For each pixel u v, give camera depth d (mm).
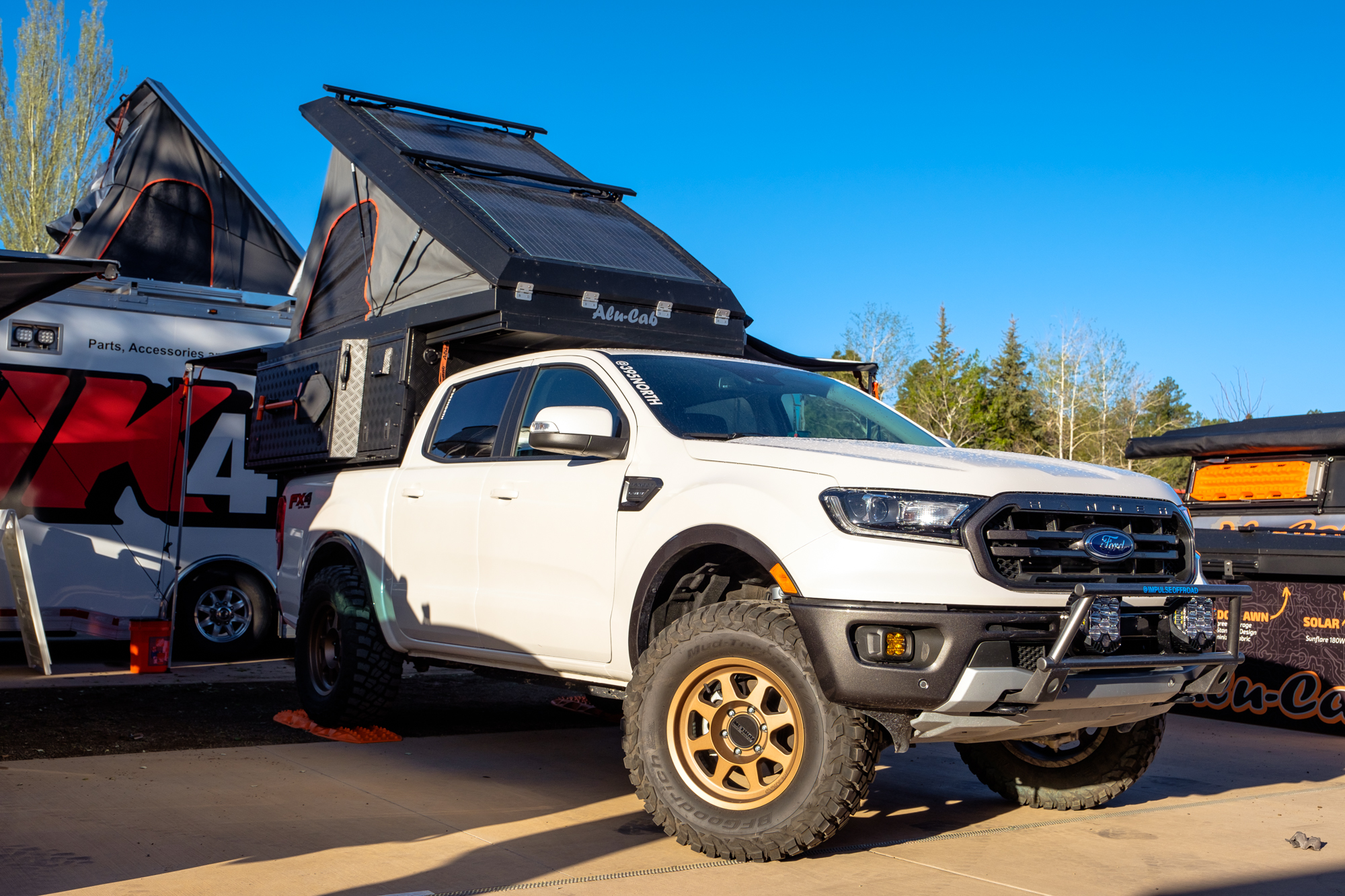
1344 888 3830
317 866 3768
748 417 5082
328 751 5965
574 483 4934
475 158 7430
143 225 14797
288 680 9164
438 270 6520
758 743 4039
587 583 4793
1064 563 3977
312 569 6898
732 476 4312
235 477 10922
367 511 6324
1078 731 4773
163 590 10547
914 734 3844
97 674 9062
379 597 6152
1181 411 78875
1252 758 6551
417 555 5855
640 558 4523
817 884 3725
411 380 6395
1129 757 4793
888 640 3764
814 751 3855
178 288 10844
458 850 4012
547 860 3920
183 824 4270
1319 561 7664
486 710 7621
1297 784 5746
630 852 4055
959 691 3699
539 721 7273
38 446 10164
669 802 4098
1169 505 4336
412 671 9609
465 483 5594
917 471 3961
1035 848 4293
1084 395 61719
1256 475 9609
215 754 5766
